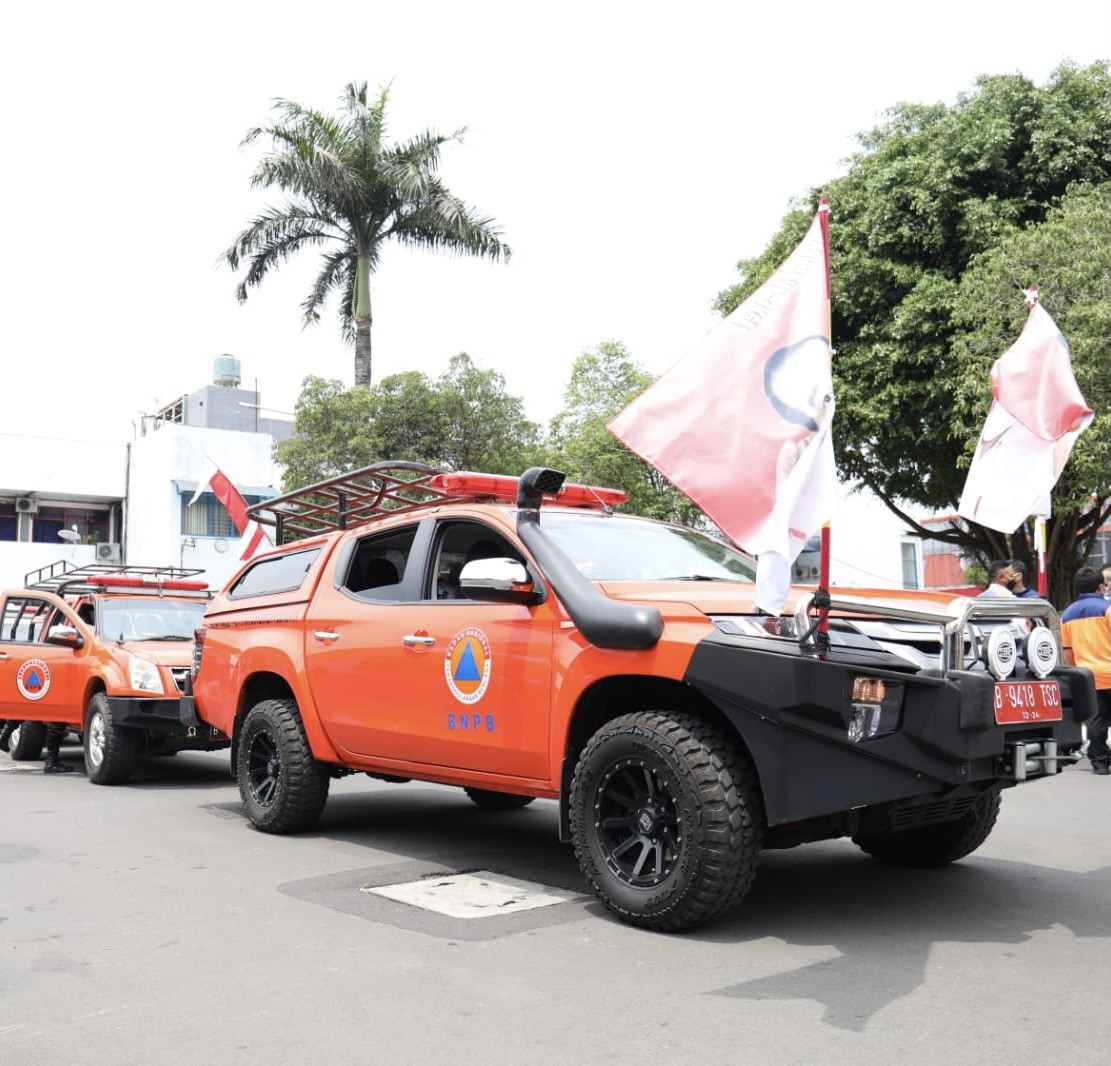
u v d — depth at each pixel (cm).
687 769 422
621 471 2359
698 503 441
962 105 1825
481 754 527
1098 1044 319
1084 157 1709
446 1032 335
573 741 484
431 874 556
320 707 636
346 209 2444
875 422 1764
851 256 1770
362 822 722
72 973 397
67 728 1089
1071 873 549
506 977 386
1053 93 1758
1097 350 1323
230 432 3322
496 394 2300
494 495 606
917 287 1691
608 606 453
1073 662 939
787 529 419
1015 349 714
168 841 656
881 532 3281
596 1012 350
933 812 484
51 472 3353
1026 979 378
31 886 537
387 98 2492
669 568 551
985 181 1742
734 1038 327
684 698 462
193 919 470
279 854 612
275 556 745
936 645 445
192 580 1167
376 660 591
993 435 714
